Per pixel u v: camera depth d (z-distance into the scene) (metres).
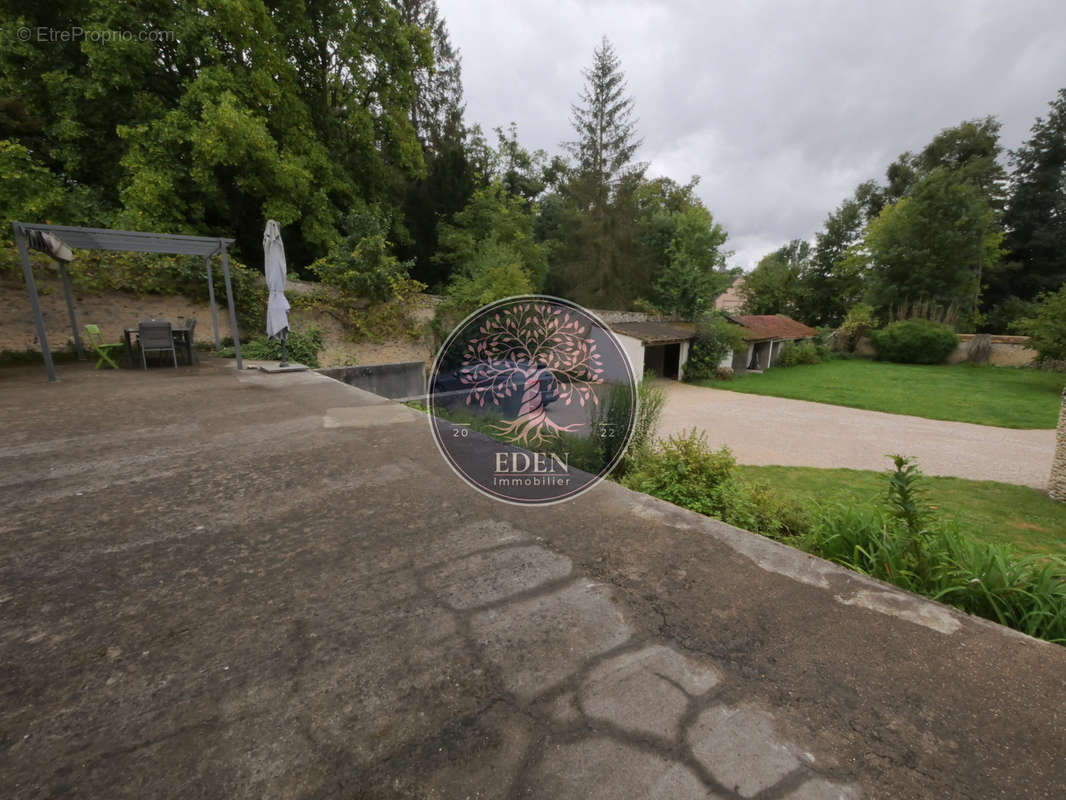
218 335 8.98
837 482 7.19
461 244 16.72
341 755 0.93
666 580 1.61
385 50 13.32
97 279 8.47
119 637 1.31
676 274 21.19
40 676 1.15
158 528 2.01
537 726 1.00
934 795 0.85
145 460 2.90
